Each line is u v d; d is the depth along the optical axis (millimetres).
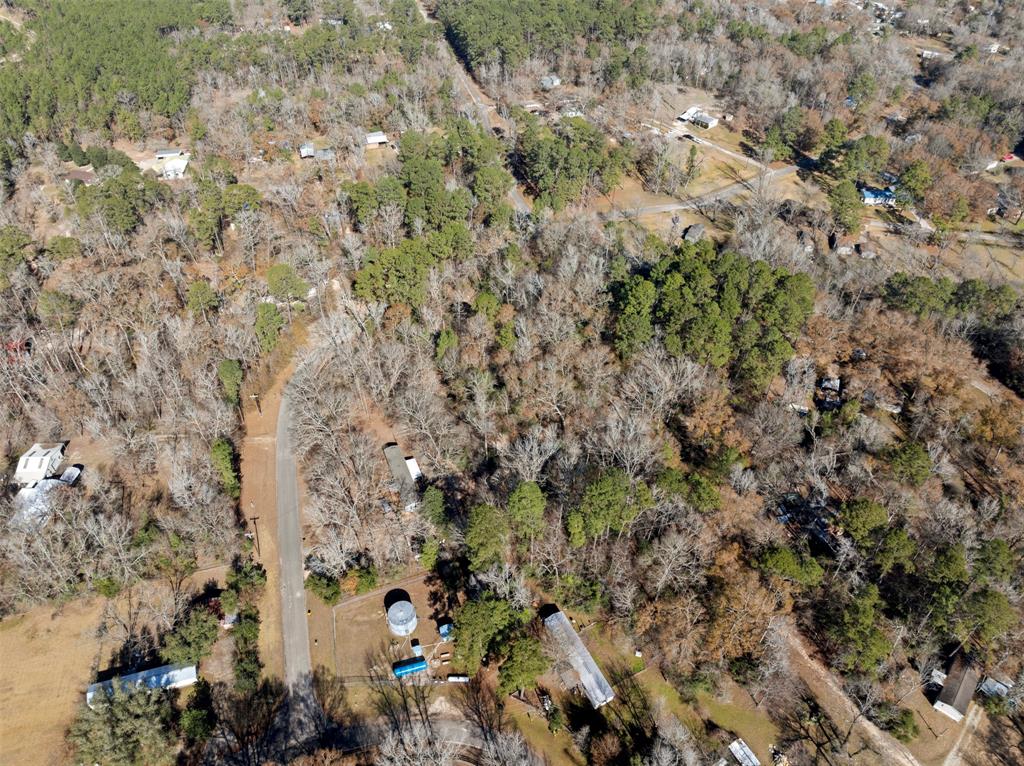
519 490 87000
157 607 91125
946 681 82250
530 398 112812
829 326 126125
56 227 161500
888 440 109875
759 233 149875
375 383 119062
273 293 134375
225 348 125000
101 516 91188
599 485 86625
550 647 85375
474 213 163500
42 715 80250
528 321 124188
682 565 86938
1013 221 179875
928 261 161750
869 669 81312
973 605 78938
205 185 155125
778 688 82875
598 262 136250
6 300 134125
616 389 114062
